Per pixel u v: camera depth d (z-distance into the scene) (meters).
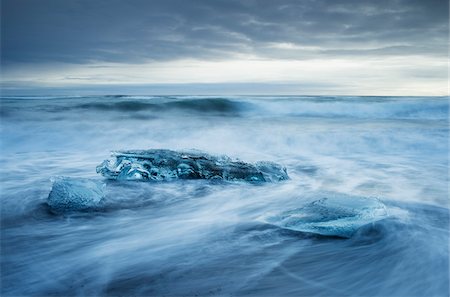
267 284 3.34
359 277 3.48
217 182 6.85
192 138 11.99
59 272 3.58
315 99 21.58
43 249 4.13
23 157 9.38
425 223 4.73
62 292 3.22
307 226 4.50
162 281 3.39
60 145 10.98
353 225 4.36
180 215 5.26
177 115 17.50
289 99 21.53
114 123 14.45
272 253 3.98
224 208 5.56
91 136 12.06
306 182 7.04
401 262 3.76
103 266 3.71
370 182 7.01
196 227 4.78
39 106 17.59
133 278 3.45
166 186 6.59
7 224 4.87
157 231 4.66
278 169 7.42
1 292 3.22
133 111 17.88
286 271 3.59
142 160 7.13
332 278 3.46
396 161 9.19
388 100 20.47
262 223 4.85
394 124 14.98
